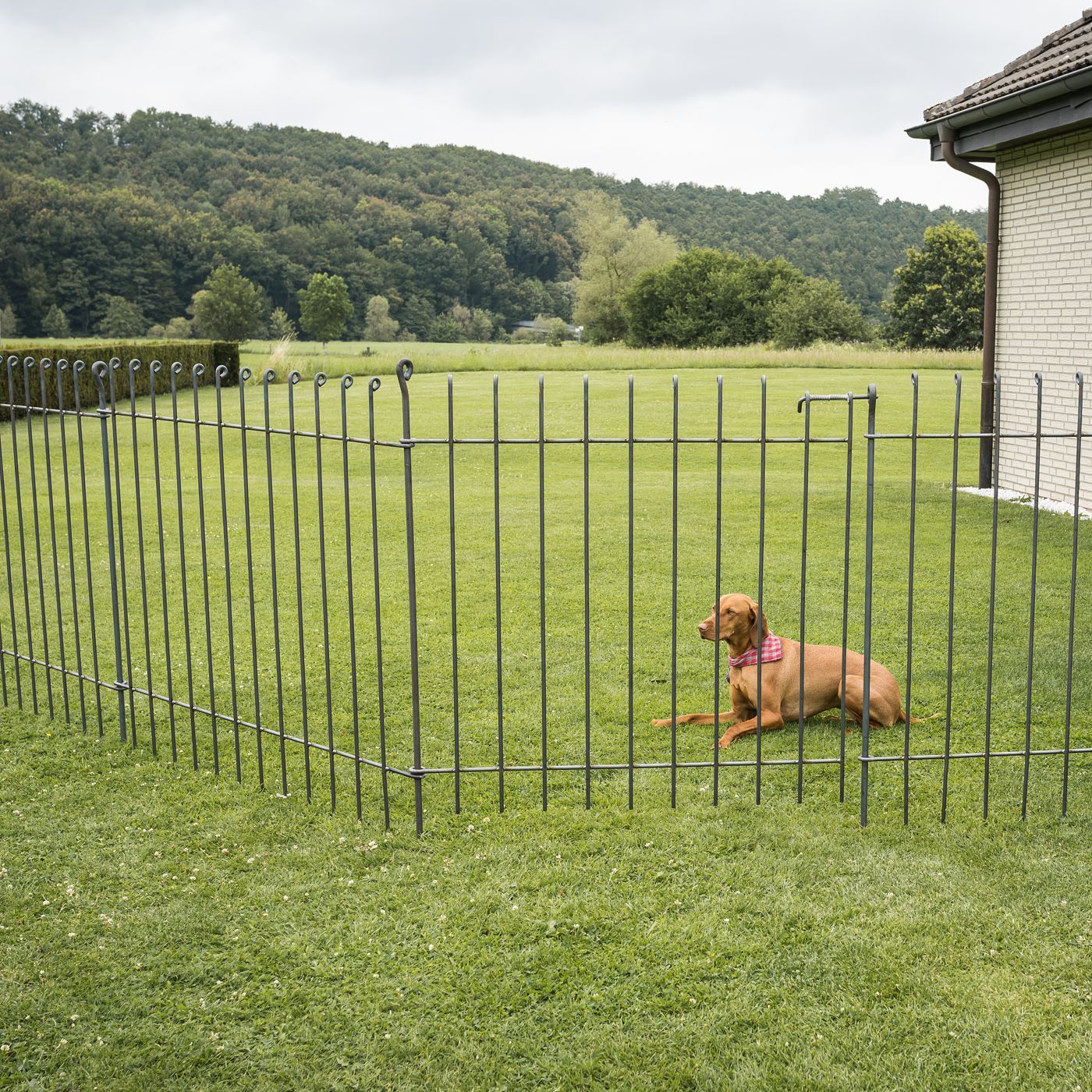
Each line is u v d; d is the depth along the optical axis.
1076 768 5.08
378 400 26.02
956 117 11.49
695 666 6.76
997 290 12.54
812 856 4.30
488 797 4.90
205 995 3.51
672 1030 3.29
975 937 3.73
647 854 4.33
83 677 5.79
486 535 11.21
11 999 3.49
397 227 99.00
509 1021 3.36
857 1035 3.25
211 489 14.42
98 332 82.56
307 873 4.27
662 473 15.56
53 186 84.38
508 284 102.75
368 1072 3.15
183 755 5.52
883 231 106.62
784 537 10.82
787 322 54.88
